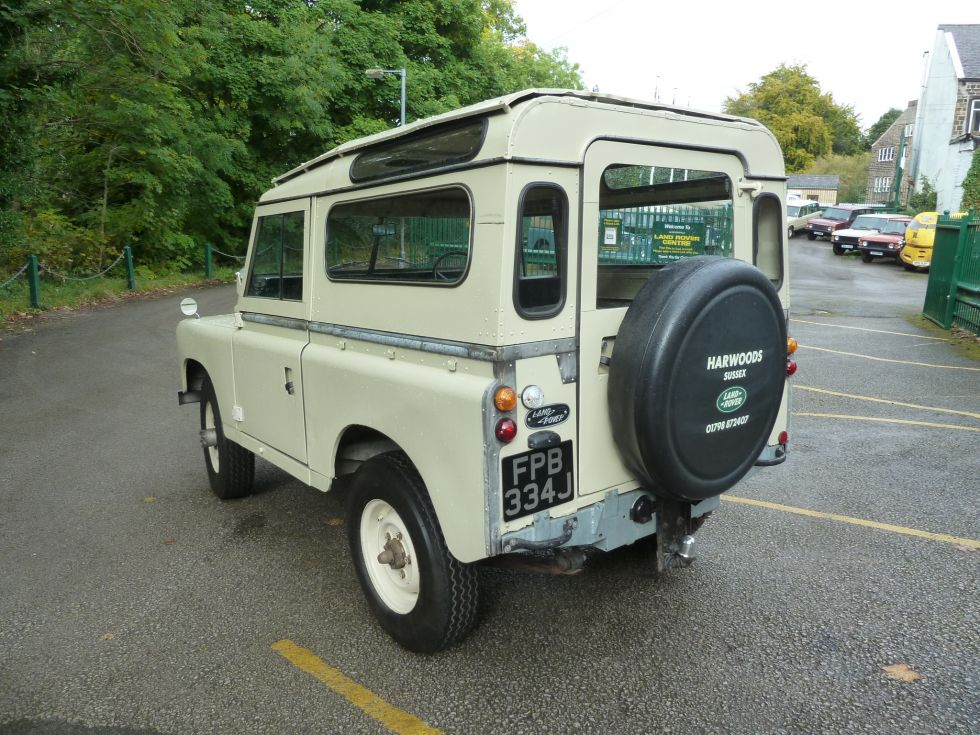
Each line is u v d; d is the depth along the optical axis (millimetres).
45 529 4797
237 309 4746
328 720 2896
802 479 5512
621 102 2975
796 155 65312
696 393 2891
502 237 2645
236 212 23078
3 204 14867
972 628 3494
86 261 17531
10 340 11680
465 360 2834
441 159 2992
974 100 33562
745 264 3018
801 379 8914
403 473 3199
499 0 33094
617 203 3371
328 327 3715
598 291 3508
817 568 4117
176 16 16438
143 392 8586
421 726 2850
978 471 5629
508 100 2662
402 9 24797
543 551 3092
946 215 13914
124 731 2850
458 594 3125
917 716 2873
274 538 4633
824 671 3164
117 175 17953
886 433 6656
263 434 4414
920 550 4328
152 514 5043
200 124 20109
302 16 22219
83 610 3766
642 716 2887
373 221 3361
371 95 23766
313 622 3627
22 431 7051
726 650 3326
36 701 3031
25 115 14305
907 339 11547
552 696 3014
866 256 26734
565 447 2910
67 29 14469
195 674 3205
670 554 3365
